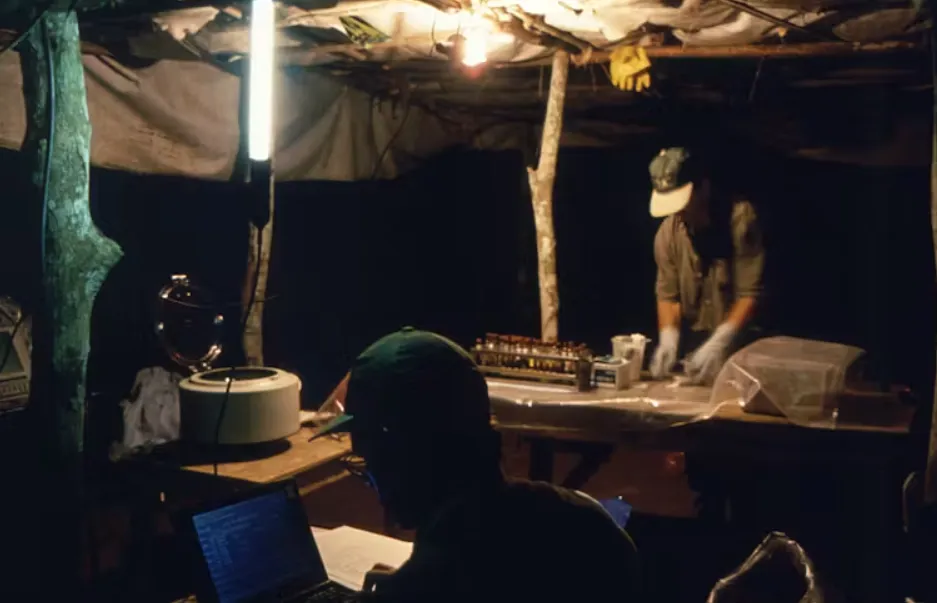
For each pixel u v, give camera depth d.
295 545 1.89
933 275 6.55
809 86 5.18
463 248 8.04
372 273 7.29
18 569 2.69
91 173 4.44
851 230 6.78
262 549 1.83
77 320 2.31
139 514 2.64
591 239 8.01
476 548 1.41
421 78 5.29
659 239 3.99
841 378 2.98
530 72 5.16
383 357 1.48
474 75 4.12
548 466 3.80
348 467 2.67
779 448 2.98
